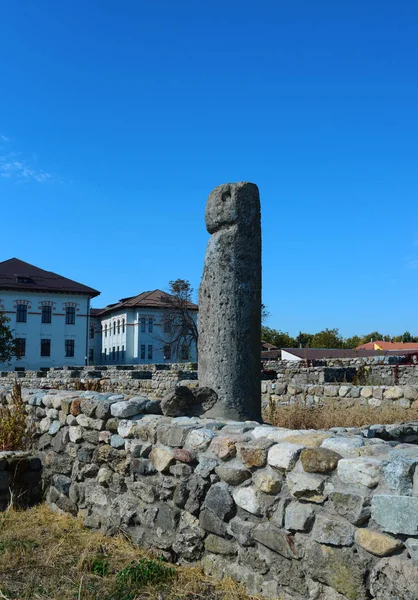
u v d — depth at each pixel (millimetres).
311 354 41906
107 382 17719
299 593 3426
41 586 3967
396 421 9812
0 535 5012
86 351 58781
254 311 6160
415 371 14789
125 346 66188
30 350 56500
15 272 58906
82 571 4215
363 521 3111
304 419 9719
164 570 4109
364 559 3080
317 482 3381
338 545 3207
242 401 5922
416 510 2854
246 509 3828
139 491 4852
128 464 5012
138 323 65625
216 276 6172
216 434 4262
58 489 5984
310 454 3461
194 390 5668
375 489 3111
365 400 11477
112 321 71500
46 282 58594
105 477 5297
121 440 5148
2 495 6117
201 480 4227
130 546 4723
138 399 5605
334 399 12016
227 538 3984
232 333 6027
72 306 58688
